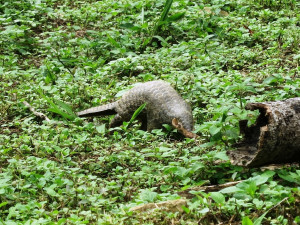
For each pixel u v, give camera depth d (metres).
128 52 14.55
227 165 8.34
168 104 10.25
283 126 7.69
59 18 17.23
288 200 6.88
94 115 11.34
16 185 8.08
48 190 7.56
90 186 8.02
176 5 17.70
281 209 6.74
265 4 18.22
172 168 8.12
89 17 17.16
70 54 14.48
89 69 13.63
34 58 14.77
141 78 13.30
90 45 14.80
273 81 11.66
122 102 10.95
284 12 17.34
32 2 17.42
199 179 8.20
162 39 15.17
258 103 7.98
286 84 11.62
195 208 6.80
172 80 12.45
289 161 8.12
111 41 14.64
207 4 17.97
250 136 8.40
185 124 9.93
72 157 9.58
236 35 15.42
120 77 13.47
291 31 15.48
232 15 17.08
